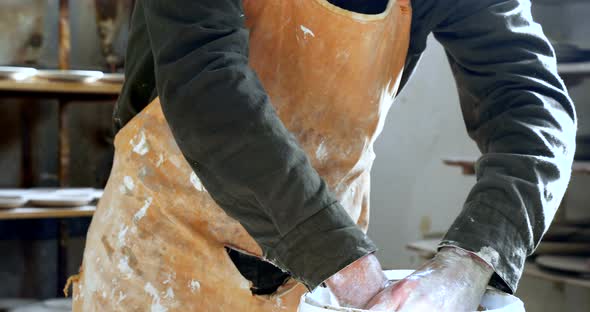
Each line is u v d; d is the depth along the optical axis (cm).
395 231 413
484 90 121
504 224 102
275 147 94
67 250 382
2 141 378
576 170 294
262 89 98
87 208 327
